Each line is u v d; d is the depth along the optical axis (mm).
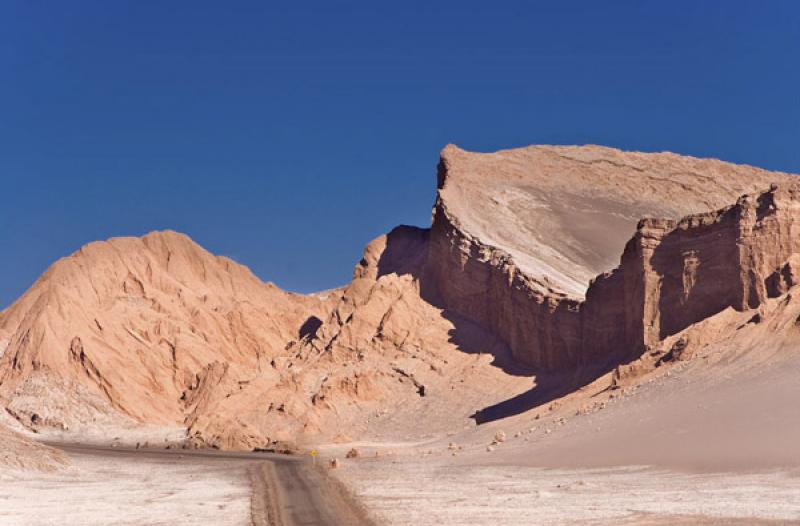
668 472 53312
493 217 145125
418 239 158625
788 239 84062
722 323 80188
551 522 37094
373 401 122375
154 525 41750
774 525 32844
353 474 68375
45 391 135875
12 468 68750
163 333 152125
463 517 40094
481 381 119812
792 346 66375
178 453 102938
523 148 171375
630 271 99438
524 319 121062
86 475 72750
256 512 45812
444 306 135750
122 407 136875
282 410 121500
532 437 79688
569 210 151750
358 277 156625
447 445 93625
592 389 89688
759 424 56125
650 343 92750
